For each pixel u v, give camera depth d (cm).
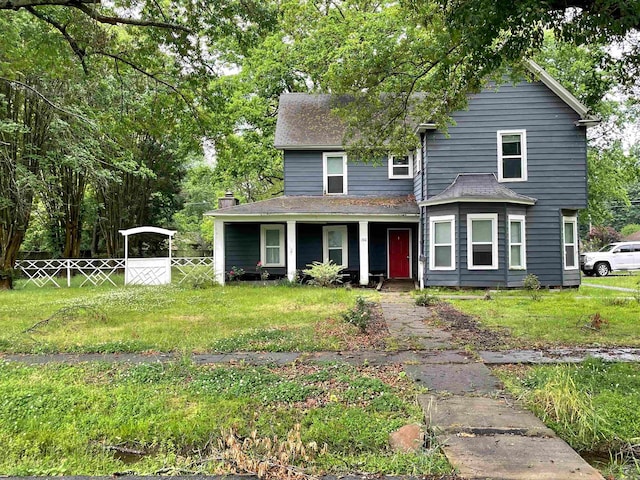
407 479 304
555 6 543
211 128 1128
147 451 358
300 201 1753
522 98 1502
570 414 393
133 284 1847
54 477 313
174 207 3080
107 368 563
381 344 690
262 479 309
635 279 1991
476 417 397
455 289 1449
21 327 841
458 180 1515
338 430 373
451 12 618
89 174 1720
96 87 1391
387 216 1622
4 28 975
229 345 680
